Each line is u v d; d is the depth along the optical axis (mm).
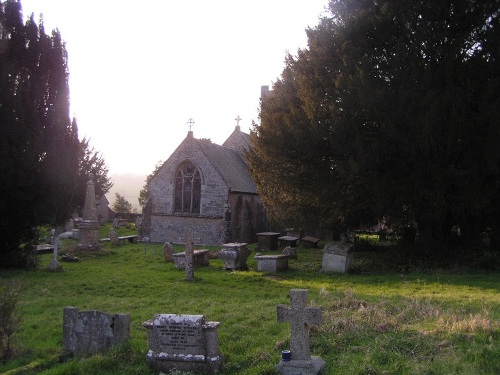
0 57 19078
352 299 11164
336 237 30391
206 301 12891
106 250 26438
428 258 20000
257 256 19906
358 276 17891
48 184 19875
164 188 34750
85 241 26141
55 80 20719
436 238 20484
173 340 7617
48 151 19906
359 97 17422
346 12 20125
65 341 8594
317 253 27312
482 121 17062
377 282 16172
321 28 20453
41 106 20219
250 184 37250
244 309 11453
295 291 7375
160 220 34469
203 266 21234
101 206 52750
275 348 8047
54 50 20828
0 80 18688
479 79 17766
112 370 7613
